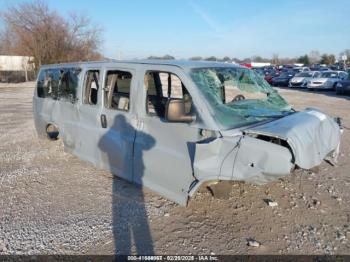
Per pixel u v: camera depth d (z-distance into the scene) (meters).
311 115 3.89
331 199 4.29
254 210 3.96
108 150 4.59
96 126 4.80
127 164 4.30
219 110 3.48
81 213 3.91
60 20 41.56
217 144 3.22
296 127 3.27
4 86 30.78
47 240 3.35
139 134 4.08
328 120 4.02
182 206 4.03
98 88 4.73
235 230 3.53
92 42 44.91
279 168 2.92
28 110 13.30
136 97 4.09
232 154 3.15
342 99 18.11
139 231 3.51
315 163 3.27
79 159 5.78
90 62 5.09
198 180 3.41
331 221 3.72
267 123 3.48
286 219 3.76
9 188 4.68
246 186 4.57
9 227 3.60
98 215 3.86
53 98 6.16
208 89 3.64
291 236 3.42
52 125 6.39
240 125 3.41
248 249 3.20
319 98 18.62
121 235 3.44
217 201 4.16
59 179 4.99
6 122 10.23
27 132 8.51
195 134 3.45
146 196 4.35
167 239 3.37
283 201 4.20
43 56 40.69
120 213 3.90
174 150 3.66
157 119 3.85
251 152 3.05
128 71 4.22
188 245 3.27
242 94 4.23
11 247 3.23
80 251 3.17
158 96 4.50
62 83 5.82
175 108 3.38
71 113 5.44
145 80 4.03
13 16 39.66
